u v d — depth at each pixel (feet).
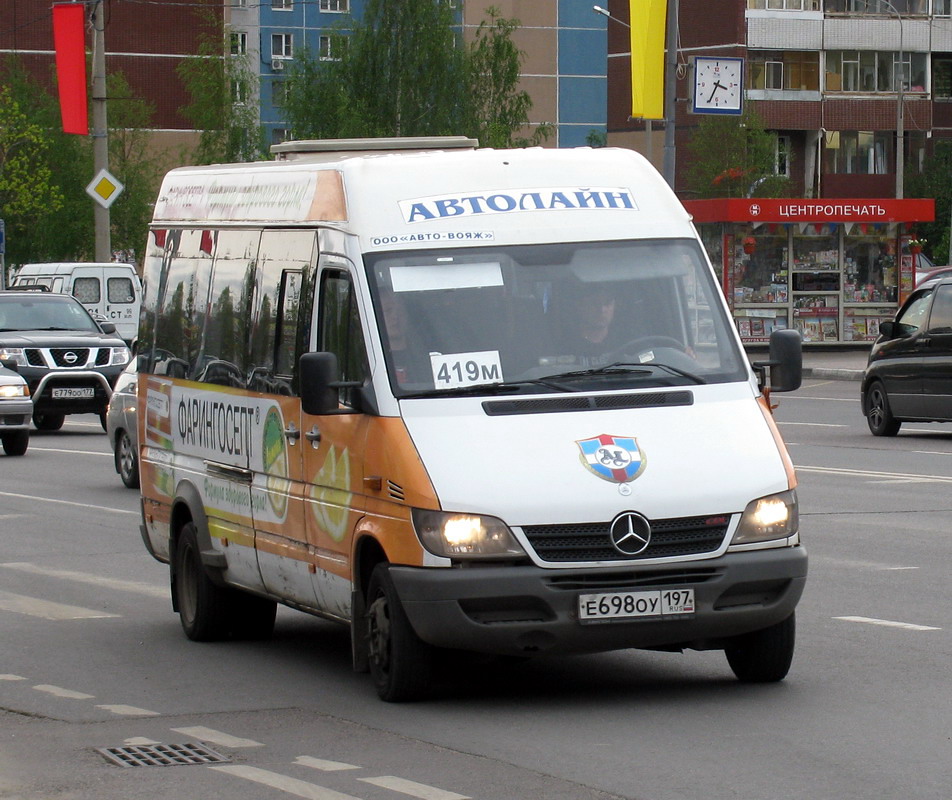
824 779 31.94
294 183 45.96
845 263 214.28
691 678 42.37
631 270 42.42
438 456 38.17
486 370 40.19
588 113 504.02
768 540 38.52
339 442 41.09
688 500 37.83
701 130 379.14
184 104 414.62
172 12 415.03
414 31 295.07
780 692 40.29
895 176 408.26
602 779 32.22
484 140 295.07
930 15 404.36
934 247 405.18
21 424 116.47
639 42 159.53
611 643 37.73
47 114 297.33
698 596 37.73
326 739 36.50
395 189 42.70
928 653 44.98
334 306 42.27
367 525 39.52
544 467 37.91
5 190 285.64
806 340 213.46
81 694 42.70
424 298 41.04
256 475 46.34
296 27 464.65
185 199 54.49
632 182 44.32
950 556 62.95
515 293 41.50
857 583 57.06
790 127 399.65
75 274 206.90
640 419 39.37
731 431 39.60
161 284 55.31
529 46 498.28
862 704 38.83
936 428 125.08
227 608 49.70
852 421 131.64
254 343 46.75
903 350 114.11
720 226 210.79
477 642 37.27
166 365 54.08
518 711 38.86
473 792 31.48
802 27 398.83
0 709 40.88
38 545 72.69
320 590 42.68
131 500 89.97
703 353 41.55
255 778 33.17
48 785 33.12
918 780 31.78
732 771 32.65
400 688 39.34
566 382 40.11
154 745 36.47
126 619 54.85
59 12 184.44
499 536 37.14
